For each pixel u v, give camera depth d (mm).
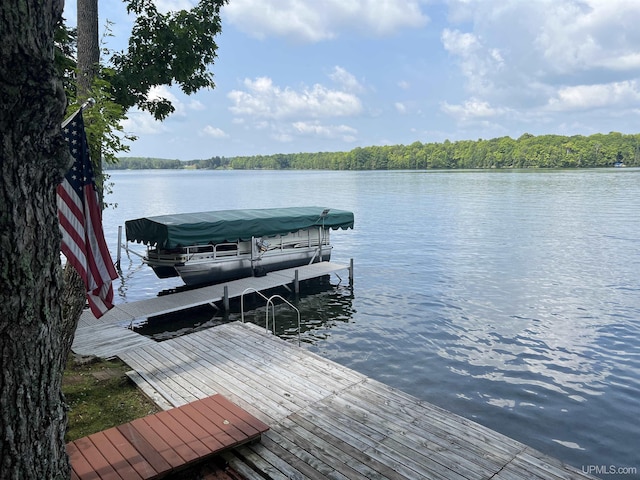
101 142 7387
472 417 9070
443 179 111688
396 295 17984
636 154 159875
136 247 29531
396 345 12859
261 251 19094
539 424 8805
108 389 7504
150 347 9242
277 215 19656
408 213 45156
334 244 29625
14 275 2674
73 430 6180
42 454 3051
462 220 39312
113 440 5379
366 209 49125
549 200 54250
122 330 11047
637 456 7844
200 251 18578
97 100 7105
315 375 7836
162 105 11016
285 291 18828
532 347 12516
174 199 67000
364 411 6602
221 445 5312
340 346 12859
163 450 5195
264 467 5277
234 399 7000
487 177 116688
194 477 5191
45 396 3016
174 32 9797
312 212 21078
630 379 10641
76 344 9930
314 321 15133
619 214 40594
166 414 6004
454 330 13938
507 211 44875
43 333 2910
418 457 5484
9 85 2416
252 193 77750
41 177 2764
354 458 5477
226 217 18719
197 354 8836
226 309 15648
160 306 14328
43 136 2674
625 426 8734
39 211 2791
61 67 6094
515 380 10625
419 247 27938
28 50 2443
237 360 8508
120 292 19203
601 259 23062
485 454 5566
